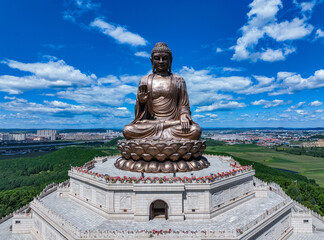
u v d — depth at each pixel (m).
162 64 32.44
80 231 20.48
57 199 30.92
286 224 28.25
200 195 24.00
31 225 30.23
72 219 24.64
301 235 28.55
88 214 25.78
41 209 27.16
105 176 24.91
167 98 31.72
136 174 27.25
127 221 23.67
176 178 23.95
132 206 24.14
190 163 28.62
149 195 23.58
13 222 30.05
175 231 20.14
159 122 29.84
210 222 23.27
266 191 30.86
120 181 24.27
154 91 31.66
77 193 29.89
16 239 28.48
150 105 32.03
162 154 26.89
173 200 23.47
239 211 25.98
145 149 26.97
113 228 22.30
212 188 23.95
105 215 24.53
